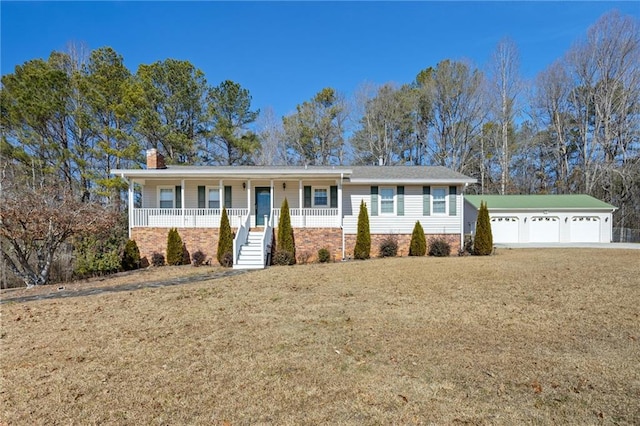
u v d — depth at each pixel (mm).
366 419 2910
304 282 9406
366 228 15969
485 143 32031
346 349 4484
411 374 3736
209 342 4801
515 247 18750
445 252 16188
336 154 34438
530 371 3789
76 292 9305
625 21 26625
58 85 21562
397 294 7676
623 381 3547
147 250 15367
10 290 10484
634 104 26828
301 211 16141
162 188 17453
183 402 3223
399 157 34438
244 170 15977
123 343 4828
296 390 3420
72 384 3609
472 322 5582
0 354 4480
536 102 31750
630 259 12766
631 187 26266
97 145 23812
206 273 11953
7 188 16922
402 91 33594
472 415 2951
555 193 30906
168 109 24047
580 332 5062
